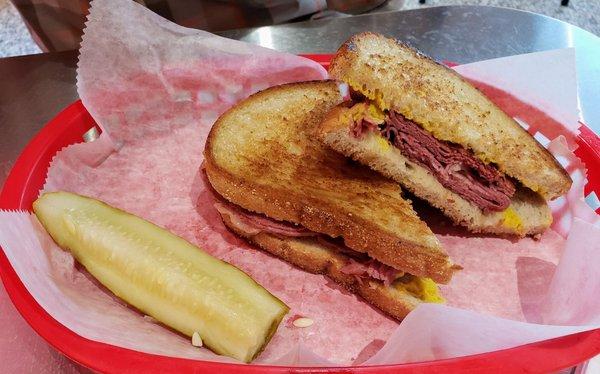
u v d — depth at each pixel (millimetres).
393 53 260
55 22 395
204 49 272
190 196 250
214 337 184
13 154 274
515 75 275
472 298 218
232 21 398
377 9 445
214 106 283
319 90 273
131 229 211
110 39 254
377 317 210
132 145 268
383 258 209
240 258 228
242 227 227
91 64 254
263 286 217
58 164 242
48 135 257
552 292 212
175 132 276
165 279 193
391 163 228
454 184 235
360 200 219
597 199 256
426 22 362
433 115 229
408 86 233
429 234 208
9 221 202
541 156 245
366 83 228
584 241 206
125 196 247
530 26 360
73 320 179
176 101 277
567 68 264
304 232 222
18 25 573
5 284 190
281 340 198
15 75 316
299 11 410
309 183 224
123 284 198
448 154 234
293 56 284
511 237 247
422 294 211
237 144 240
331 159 241
